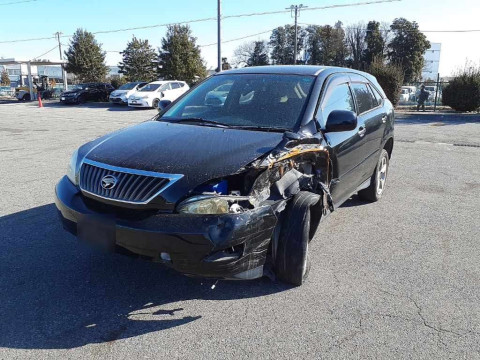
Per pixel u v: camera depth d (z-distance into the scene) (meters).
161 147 3.33
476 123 17.95
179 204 2.90
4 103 34.94
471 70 23.25
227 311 3.21
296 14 48.72
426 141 12.24
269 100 4.10
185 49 38.97
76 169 3.46
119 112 23.73
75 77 49.41
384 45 71.88
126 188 3.01
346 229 4.99
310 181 3.64
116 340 2.84
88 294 3.40
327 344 2.84
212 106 4.26
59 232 4.63
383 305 3.33
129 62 43.38
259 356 2.70
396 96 25.66
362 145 4.86
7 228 4.73
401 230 4.98
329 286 3.61
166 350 2.75
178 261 2.88
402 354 2.75
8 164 8.23
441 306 3.34
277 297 3.42
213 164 3.06
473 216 5.53
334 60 77.50
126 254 3.02
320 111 4.00
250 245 2.97
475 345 2.86
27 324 2.99
